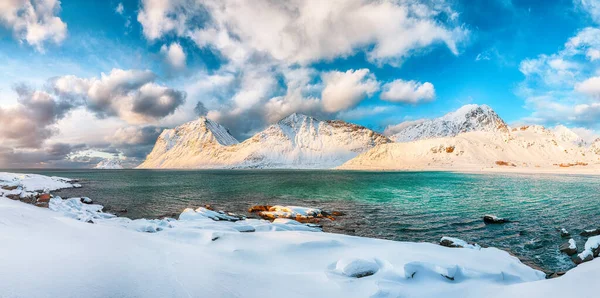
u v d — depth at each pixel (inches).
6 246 222.2
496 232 789.2
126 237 350.0
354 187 2180.1
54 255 219.9
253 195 1713.8
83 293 163.0
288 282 249.8
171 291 190.1
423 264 300.2
